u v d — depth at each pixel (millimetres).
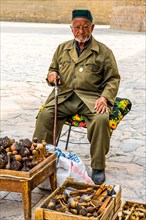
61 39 23141
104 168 4551
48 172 3926
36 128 4715
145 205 3459
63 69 4758
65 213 3232
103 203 3381
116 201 3521
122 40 23281
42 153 3920
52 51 17328
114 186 3682
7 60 14344
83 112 4672
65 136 6188
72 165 4195
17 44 20000
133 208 3357
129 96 9023
